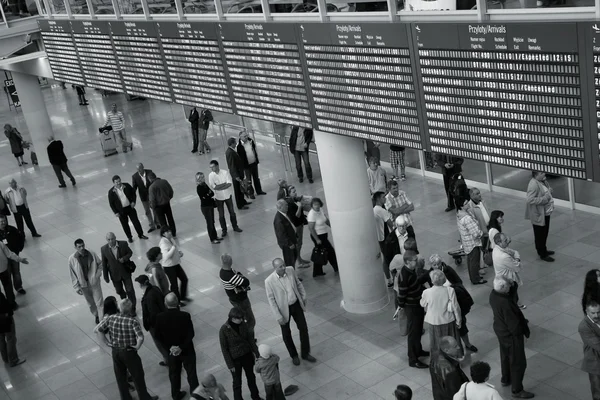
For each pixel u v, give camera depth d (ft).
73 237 57.36
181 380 36.06
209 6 37.88
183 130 82.84
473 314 37.22
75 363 39.70
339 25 29.91
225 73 37.96
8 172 78.28
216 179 51.60
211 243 51.57
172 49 41.24
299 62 32.94
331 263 43.88
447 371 26.99
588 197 45.98
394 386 32.73
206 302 43.39
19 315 46.11
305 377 34.55
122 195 53.52
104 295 46.60
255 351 33.53
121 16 45.73
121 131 76.89
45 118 77.56
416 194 54.08
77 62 52.26
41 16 56.29
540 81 22.71
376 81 29.32
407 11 27.25
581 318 35.35
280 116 35.65
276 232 42.86
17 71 68.80
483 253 41.09
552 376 31.50
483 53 24.22
